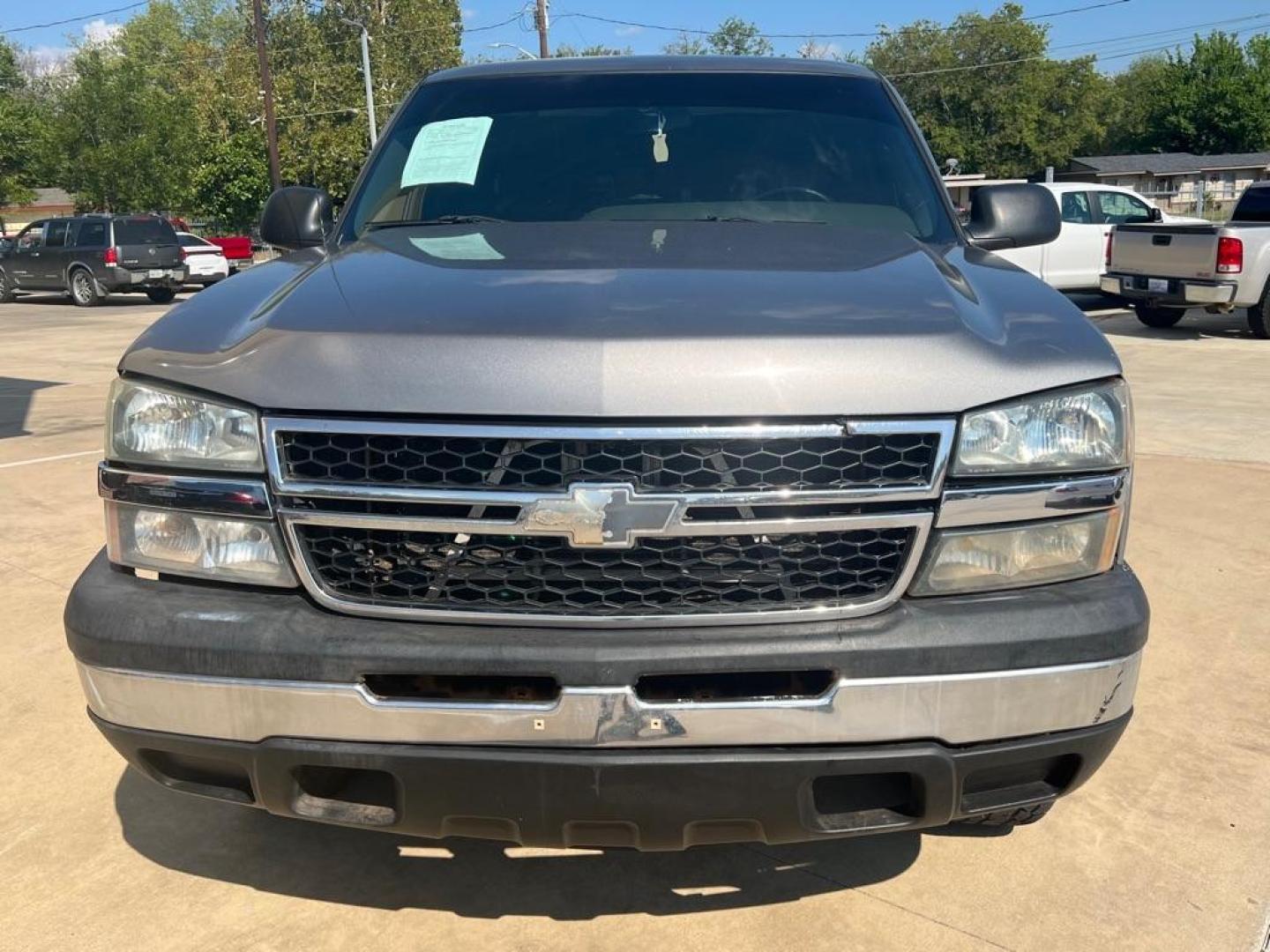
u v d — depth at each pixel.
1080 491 2.10
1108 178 61.00
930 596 2.06
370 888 2.62
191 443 2.12
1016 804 2.16
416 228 3.10
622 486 1.95
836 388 1.98
